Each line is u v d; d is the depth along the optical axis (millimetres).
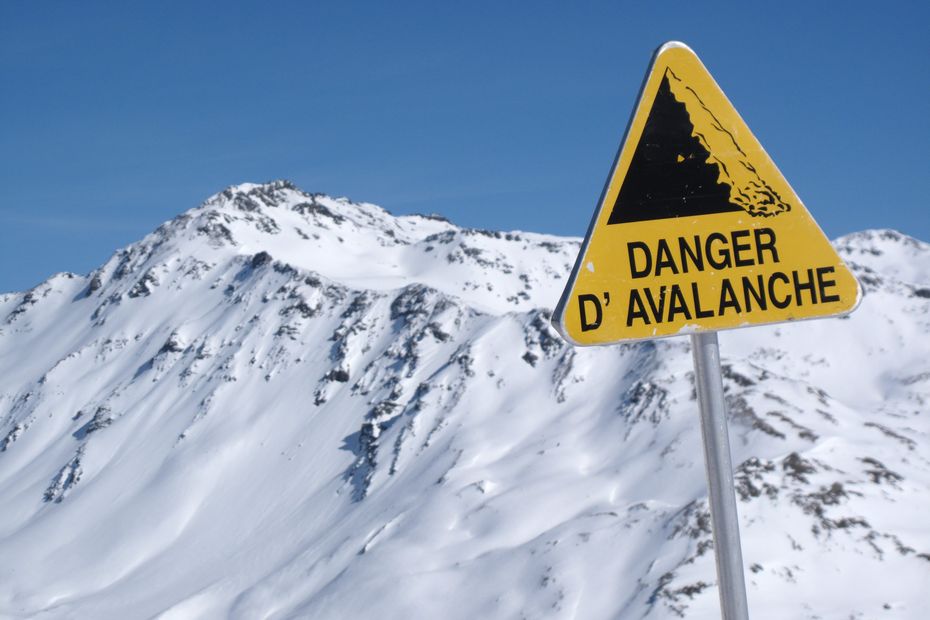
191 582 126812
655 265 5660
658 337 5645
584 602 75938
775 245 5738
